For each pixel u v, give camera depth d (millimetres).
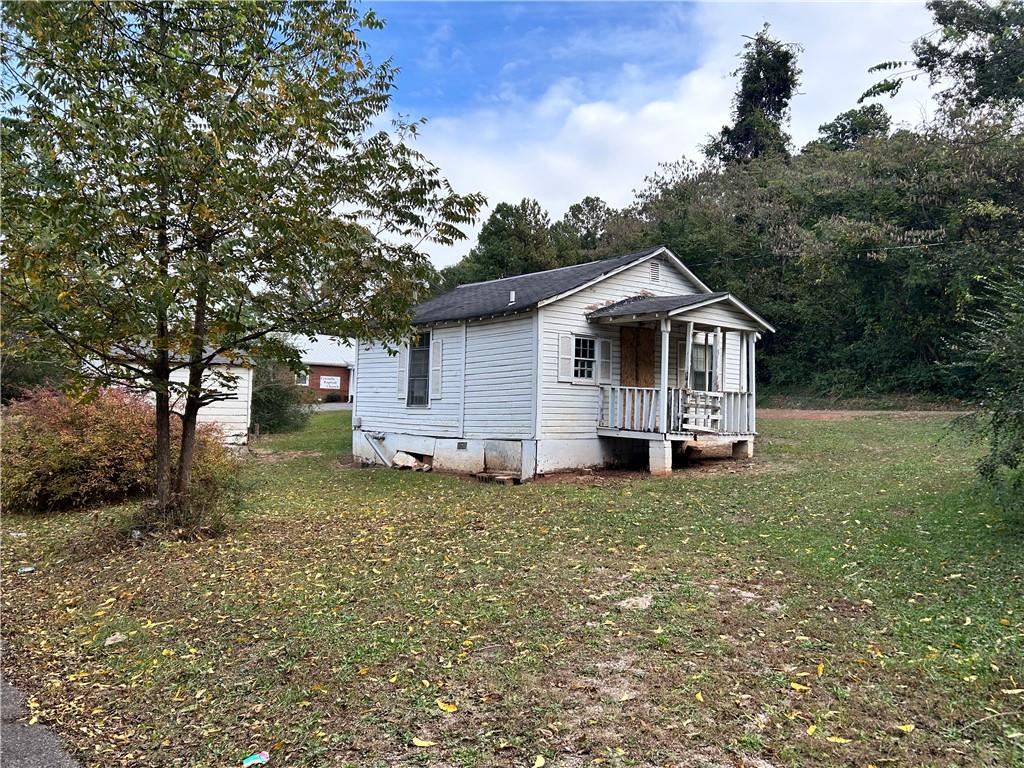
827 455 13984
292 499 11391
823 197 29938
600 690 3783
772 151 38125
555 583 5855
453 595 5605
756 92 42281
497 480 13242
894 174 24969
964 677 3820
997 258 20266
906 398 24797
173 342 6887
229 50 6637
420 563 6699
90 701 3957
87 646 4820
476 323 14930
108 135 5770
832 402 26750
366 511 9984
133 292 6125
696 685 3805
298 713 3656
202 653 4574
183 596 5809
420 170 7770
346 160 7508
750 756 3084
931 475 10625
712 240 32281
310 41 7062
